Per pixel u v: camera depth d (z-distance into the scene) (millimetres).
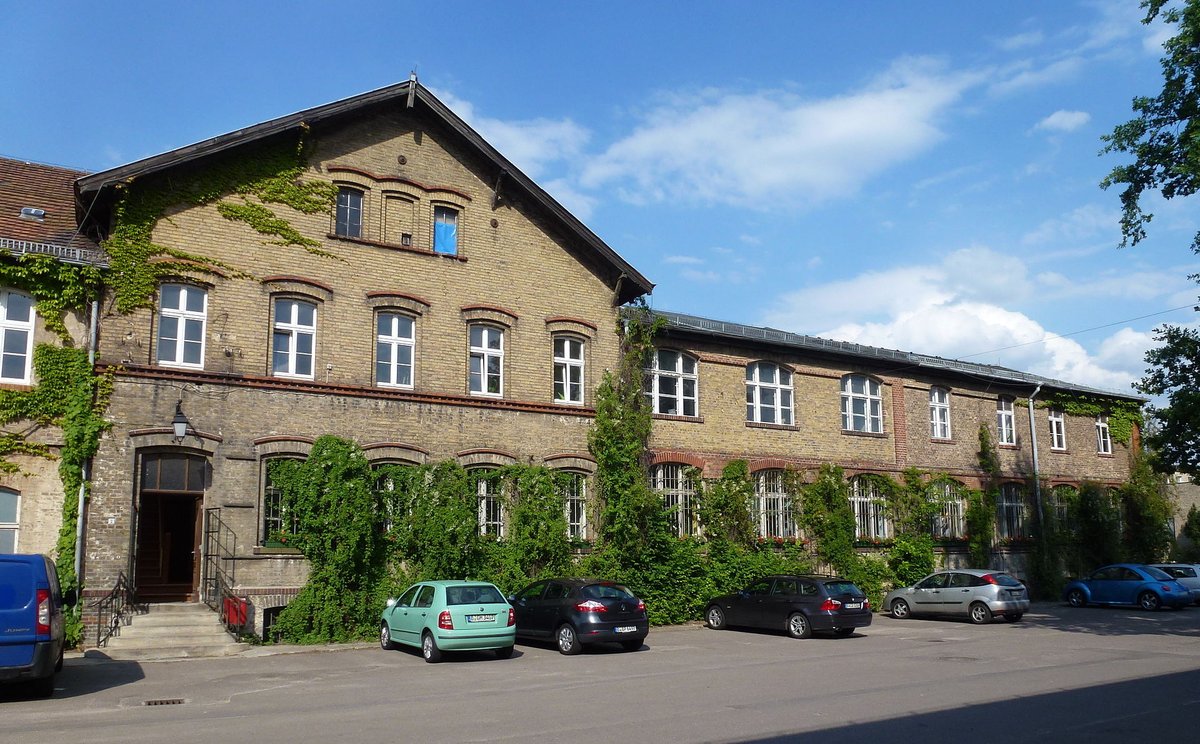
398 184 24078
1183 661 16781
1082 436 41812
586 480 25766
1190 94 23047
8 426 18719
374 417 22531
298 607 20516
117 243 20094
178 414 19938
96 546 19016
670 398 28875
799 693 13164
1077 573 39344
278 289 21906
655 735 10141
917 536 33062
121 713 11844
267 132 21812
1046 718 11148
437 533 22156
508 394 24766
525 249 25891
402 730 10500
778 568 28391
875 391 34469
